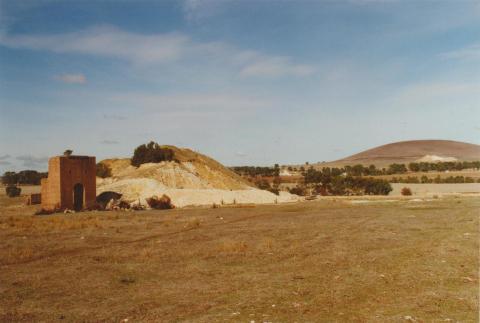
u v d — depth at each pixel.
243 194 60.16
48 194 48.56
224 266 15.59
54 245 21.36
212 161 96.62
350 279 13.21
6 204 61.66
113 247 20.48
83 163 48.56
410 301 10.75
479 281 12.55
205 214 39.94
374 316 9.62
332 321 9.34
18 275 14.60
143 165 80.06
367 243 20.33
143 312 10.28
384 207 43.72
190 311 10.27
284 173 166.50
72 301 11.39
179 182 72.31
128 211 46.22
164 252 18.72
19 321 9.83
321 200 60.94
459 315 9.55
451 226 25.98
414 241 20.61
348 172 156.75
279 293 11.73
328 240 21.56
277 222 31.28
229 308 10.45
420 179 122.06
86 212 45.12
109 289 12.57
